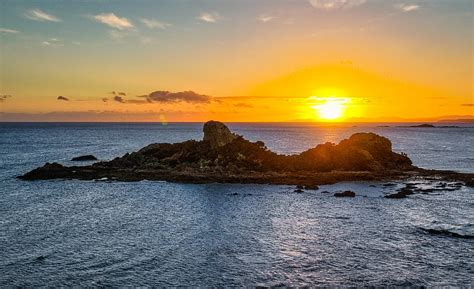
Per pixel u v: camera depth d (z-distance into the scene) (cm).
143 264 3488
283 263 3503
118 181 7544
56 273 3294
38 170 8219
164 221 4825
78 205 5669
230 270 3362
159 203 5794
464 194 6394
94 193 6506
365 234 4291
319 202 5822
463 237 4178
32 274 3272
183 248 3872
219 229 4491
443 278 3197
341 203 5762
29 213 5209
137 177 7756
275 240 4103
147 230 4453
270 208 5459
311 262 3525
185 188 6894
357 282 3130
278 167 8275
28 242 4041
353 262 3522
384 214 5128
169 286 3073
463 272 3309
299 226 4603
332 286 3066
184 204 5719
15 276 3234
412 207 5509
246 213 5206
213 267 3422
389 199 6016
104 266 3441
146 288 3039
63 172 8188
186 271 3341
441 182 7469
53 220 4872
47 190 6756
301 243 4009
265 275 3262
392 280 3161
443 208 5450
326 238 4169
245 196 6247
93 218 4966
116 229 4491
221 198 6100
